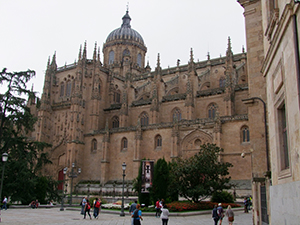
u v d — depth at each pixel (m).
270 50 18.72
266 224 23.22
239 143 71.50
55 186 66.25
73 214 44.72
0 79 60.59
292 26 13.80
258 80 29.17
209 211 44.25
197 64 105.31
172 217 39.38
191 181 50.19
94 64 103.75
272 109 19.38
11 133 62.09
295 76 13.69
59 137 101.44
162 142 84.00
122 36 135.12
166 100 92.12
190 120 79.94
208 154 51.62
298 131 13.62
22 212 46.91
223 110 82.69
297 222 13.32
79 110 98.69
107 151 92.12
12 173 57.62
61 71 108.50
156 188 46.66
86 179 95.12
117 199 65.69
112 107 105.81
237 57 97.62
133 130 90.00
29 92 63.62
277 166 18.16
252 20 30.31
